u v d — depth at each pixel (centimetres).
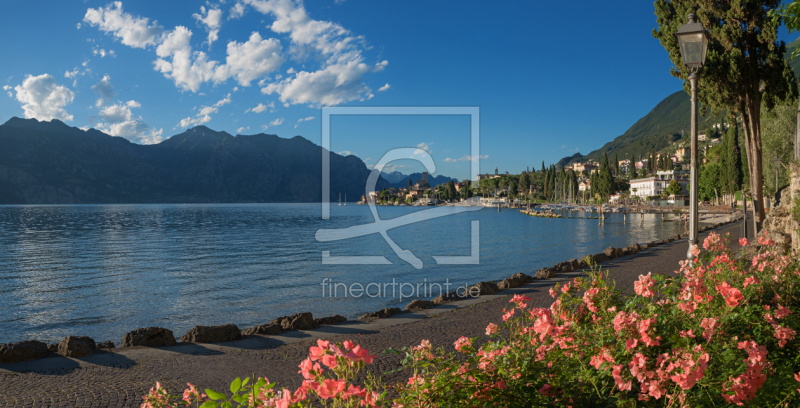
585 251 4328
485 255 4106
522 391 352
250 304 2111
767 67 2080
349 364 241
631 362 318
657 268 2005
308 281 2766
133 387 735
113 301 2314
